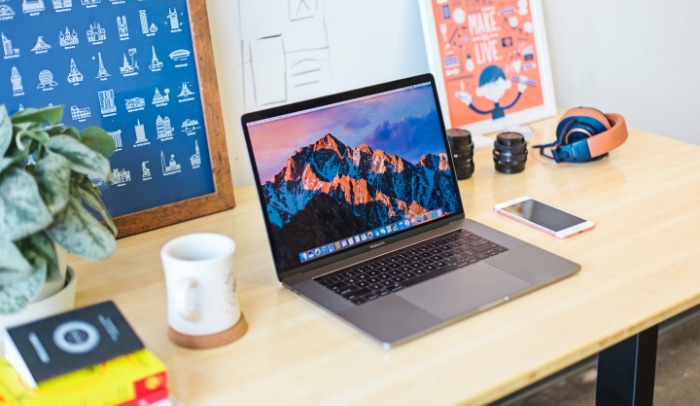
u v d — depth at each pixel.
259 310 1.12
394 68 1.68
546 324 1.06
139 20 1.33
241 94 1.51
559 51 1.91
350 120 1.27
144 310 1.13
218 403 0.93
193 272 1.00
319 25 1.55
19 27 1.23
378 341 1.02
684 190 1.45
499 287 1.14
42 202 0.93
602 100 2.05
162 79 1.37
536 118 1.81
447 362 0.99
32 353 0.91
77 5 1.27
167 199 1.41
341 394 0.94
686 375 1.93
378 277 1.18
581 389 1.90
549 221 1.34
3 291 0.96
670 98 2.19
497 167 1.56
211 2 1.42
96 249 0.99
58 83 1.28
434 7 1.65
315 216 1.22
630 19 2.01
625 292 1.13
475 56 1.71
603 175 1.54
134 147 1.37
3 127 1.00
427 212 1.33
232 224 1.40
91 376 0.90
